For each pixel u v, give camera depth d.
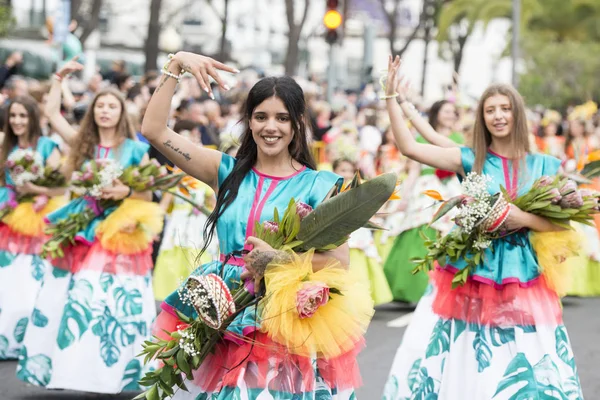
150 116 5.93
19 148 10.91
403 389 7.99
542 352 7.34
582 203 7.34
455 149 7.76
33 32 35.56
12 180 10.82
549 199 7.32
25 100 10.85
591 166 8.12
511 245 7.46
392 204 14.27
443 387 7.52
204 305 5.54
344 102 26.06
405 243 13.70
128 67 41.88
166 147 5.98
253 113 5.86
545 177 7.40
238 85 25.33
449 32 53.75
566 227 7.39
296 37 35.72
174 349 5.81
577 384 7.42
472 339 7.46
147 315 9.17
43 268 10.96
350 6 48.16
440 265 7.56
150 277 9.34
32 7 38.19
